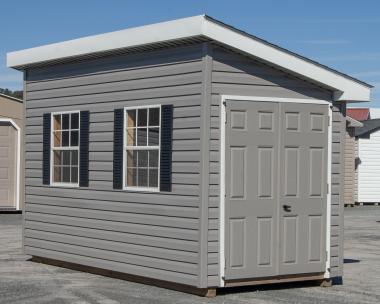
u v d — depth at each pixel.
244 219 10.43
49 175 12.91
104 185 11.82
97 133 11.98
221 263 10.21
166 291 10.49
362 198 32.78
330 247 11.26
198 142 10.19
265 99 10.60
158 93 10.88
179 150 10.48
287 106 10.81
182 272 10.40
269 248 10.64
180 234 10.45
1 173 23.00
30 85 13.42
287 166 10.80
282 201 10.75
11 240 16.23
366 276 12.39
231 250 10.31
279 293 10.57
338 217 11.40
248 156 10.46
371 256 15.03
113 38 11.31
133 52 11.31
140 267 11.09
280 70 10.77
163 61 10.81
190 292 10.36
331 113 11.25
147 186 11.26
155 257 10.85
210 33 9.95
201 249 10.09
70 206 12.47
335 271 11.34
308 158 11.02
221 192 10.23
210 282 10.15
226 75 10.31
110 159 11.73
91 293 10.23
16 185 23.09
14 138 23.03
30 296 9.97
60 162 12.97
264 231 10.60
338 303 9.93
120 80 11.56
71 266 12.55
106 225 11.75
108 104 11.78
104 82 11.87
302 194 10.95
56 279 11.43
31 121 13.38
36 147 13.26
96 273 12.03
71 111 12.49
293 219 10.87
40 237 13.09
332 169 11.31
